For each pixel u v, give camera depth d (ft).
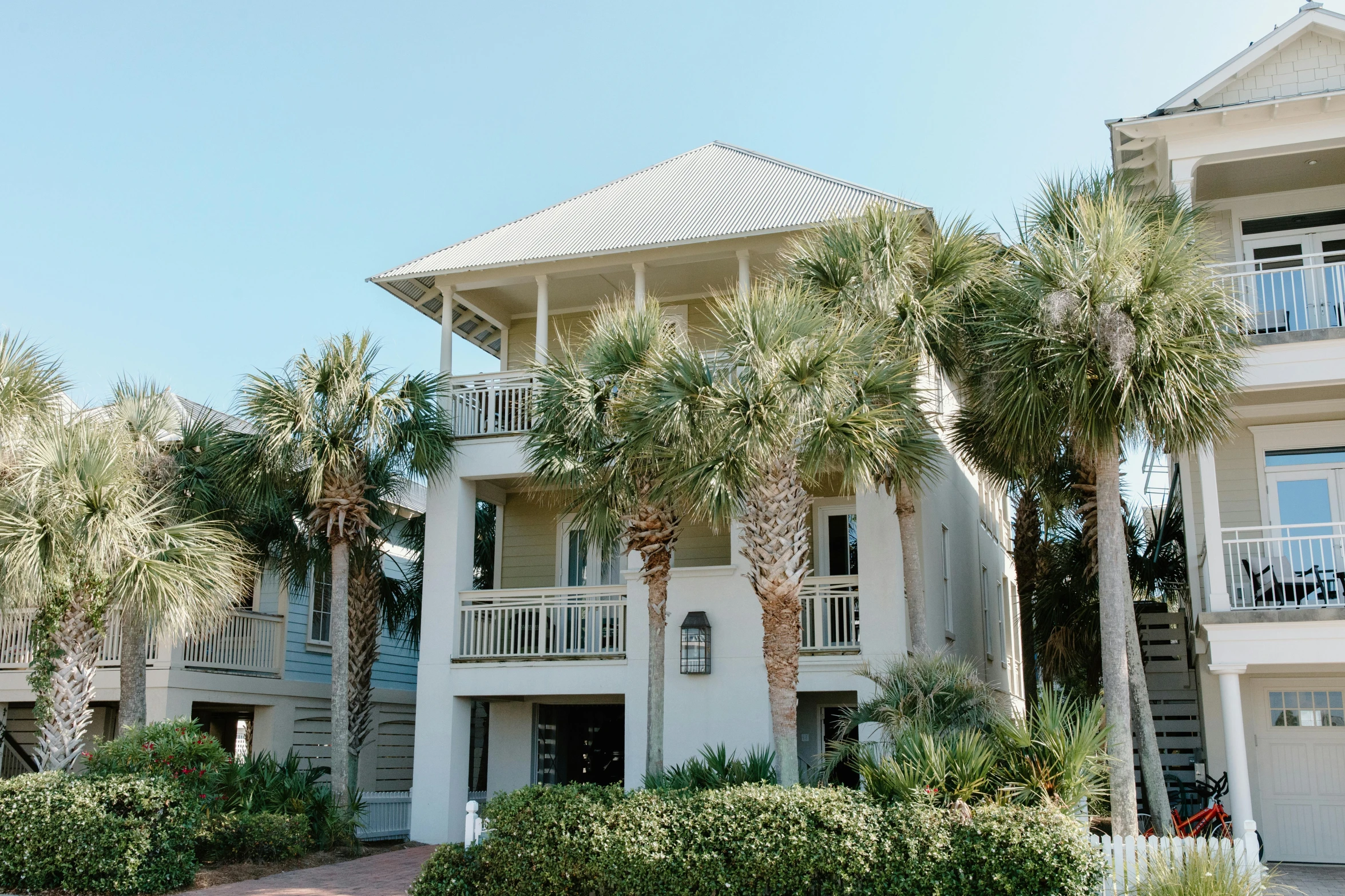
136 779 38.91
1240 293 43.78
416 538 68.85
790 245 51.55
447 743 52.49
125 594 42.91
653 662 41.83
